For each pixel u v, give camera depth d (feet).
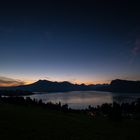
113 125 214.90
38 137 106.42
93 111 460.96
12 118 170.09
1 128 119.14
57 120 197.47
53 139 106.32
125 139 132.57
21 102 483.51
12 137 100.12
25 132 115.24
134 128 201.67
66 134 123.44
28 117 192.34
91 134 134.00
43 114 249.14
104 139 122.93
